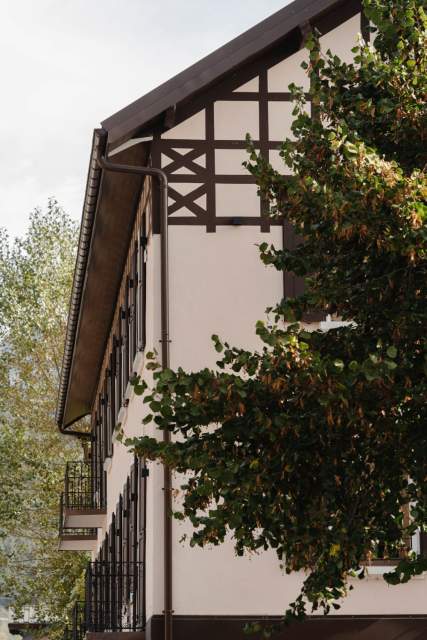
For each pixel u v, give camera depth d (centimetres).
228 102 1991
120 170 1936
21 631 4850
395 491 1274
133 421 2416
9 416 4744
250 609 1867
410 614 1880
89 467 4247
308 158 1324
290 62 2011
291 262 1321
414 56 1341
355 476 1249
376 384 1163
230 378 1193
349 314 1302
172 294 1945
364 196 1180
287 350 1166
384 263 1266
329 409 1163
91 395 4069
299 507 1245
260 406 1210
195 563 1875
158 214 1962
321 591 1297
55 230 5094
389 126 1356
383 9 1345
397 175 1188
